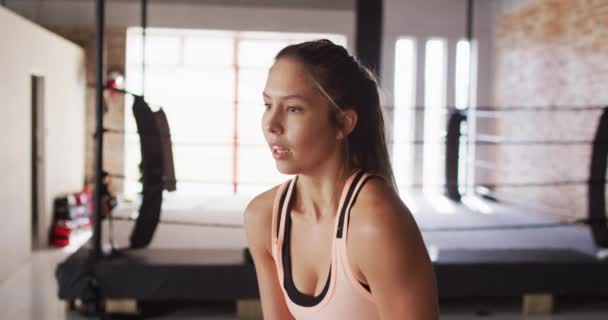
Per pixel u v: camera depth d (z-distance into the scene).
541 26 7.55
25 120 5.26
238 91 9.73
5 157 4.72
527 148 7.86
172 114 9.86
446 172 6.53
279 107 0.77
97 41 3.57
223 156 10.15
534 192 7.66
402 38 9.08
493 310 4.02
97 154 3.69
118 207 7.49
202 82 9.65
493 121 8.98
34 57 5.57
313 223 0.83
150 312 3.82
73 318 3.77
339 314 0.80
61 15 7.80
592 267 3.80
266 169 10.12
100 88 3.62
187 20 8.16
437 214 7.26
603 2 6.21
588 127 6.52
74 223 6.38
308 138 0.76
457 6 9.02
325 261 0.81
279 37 9.37
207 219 6.39
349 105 0.79
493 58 9.02
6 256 4.78
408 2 8.95
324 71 0.76
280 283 0.88
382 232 0.72
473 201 8.47
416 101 9.20
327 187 0.81
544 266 3.78
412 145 9.31
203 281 3.65
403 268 0.73
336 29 8.34
